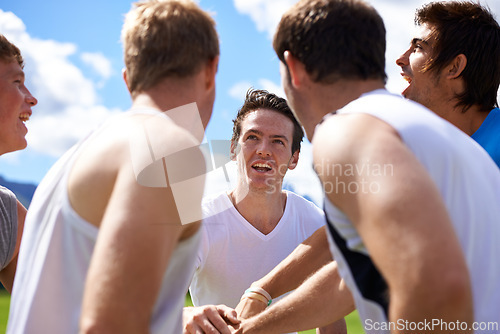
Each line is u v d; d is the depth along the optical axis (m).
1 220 1.98
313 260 2.17
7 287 2.10
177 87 1.16
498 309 1.07
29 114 1.98
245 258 2.55
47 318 1.06
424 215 0.87
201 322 2.01
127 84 1.30
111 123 1.14
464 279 0.84
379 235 0.89
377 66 1.20
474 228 1.04
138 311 0.92
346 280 1.16
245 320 1.93
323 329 2.72
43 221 1.15
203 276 2.56
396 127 1.02
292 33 1.23
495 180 1.16
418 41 2.41
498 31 2.36
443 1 2.38
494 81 2.36
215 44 1.24
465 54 2.30
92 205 1.05
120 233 0.93
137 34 1.18
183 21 1.17
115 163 1.03
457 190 1.03
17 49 1.97
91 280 0.93
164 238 0.97
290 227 2.67
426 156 1.01
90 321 0.90
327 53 1.19
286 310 1.84
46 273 1.08
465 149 1.11
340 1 1.21
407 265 0.85
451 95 2.37
